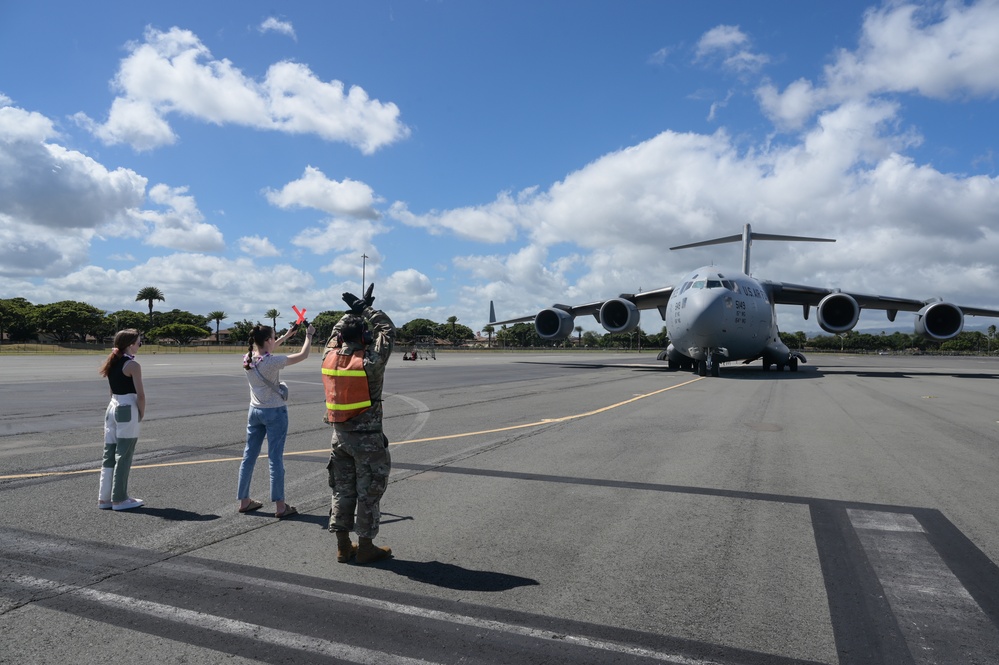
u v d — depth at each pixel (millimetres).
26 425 10898
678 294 25594
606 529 5172
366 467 4438
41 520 5406
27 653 3156
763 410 13188
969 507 5840
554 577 4184
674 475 7094
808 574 4238
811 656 3180
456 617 3600
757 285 26219
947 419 11906
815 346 155875
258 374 5496
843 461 7875
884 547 4766
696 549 4707
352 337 4523
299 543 4879
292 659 3137
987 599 3867
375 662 3115
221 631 3426
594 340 153625
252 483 6773
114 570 4293
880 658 3162
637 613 3650
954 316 26922
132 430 5754
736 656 3178
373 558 4473
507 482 6762
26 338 107375
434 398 15969
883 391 18344
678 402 14820
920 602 3818
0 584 4035
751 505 5887
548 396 16453
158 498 6168
